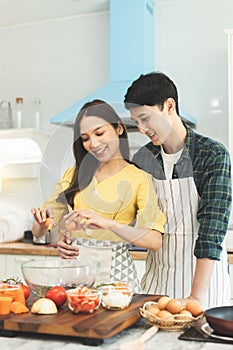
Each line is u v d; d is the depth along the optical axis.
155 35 4.00
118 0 3.82
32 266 1.76
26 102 4.37
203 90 3.86
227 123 3.78
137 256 3.22
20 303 1.55
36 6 4.05
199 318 1.52
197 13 3.91
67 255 1.92
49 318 1.46
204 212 1.91
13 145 4.16
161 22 3.99
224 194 1.91
